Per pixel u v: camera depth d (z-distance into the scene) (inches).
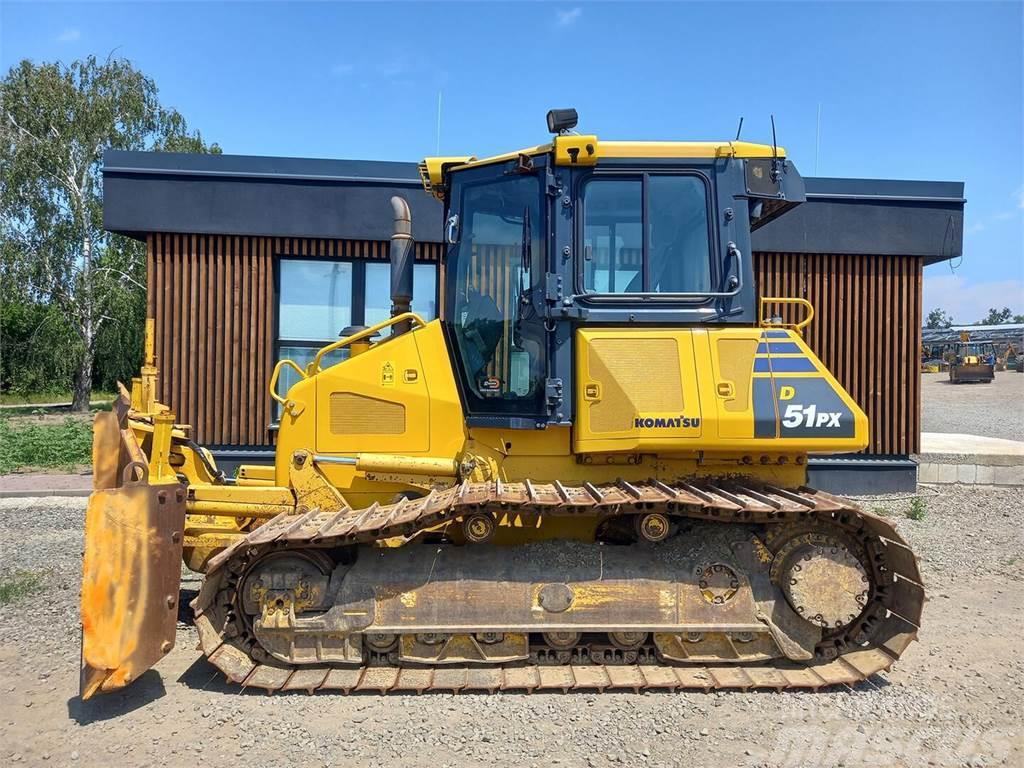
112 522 142.6
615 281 167.6
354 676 155.2
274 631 155.6
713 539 161.6
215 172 368.2
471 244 177.3
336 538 149.4
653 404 159.3
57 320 919.7
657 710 146.2
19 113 937.5
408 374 177.9
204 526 186.5
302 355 386.6
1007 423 757.9
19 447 490.9
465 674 156.4
